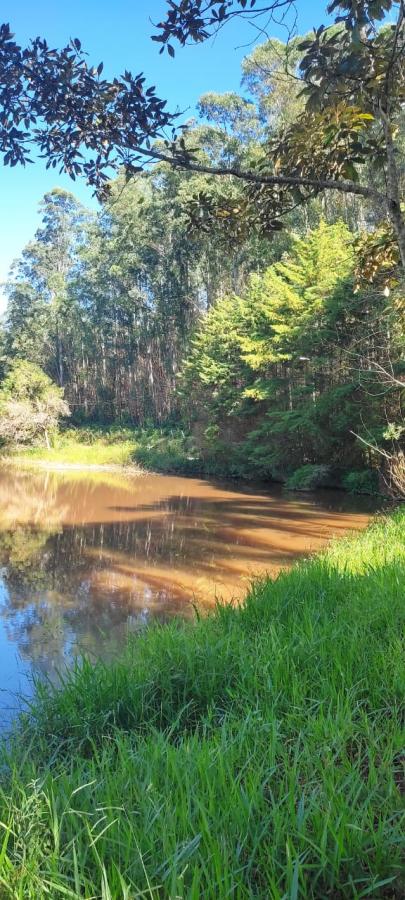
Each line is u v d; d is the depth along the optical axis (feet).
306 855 5.95
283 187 11.50
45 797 6.98
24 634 22.56
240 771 7.16
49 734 11.22
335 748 7.83
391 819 6.01
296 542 40.09
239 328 92.43
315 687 10.24
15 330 185.57
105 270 153.38
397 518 32.99
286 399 79.66
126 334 156.56
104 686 11.98
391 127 9.16
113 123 9.14
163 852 5.85
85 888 5.51
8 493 73.82
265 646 12.29
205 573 32.09
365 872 5.79
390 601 13.64
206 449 99.55
